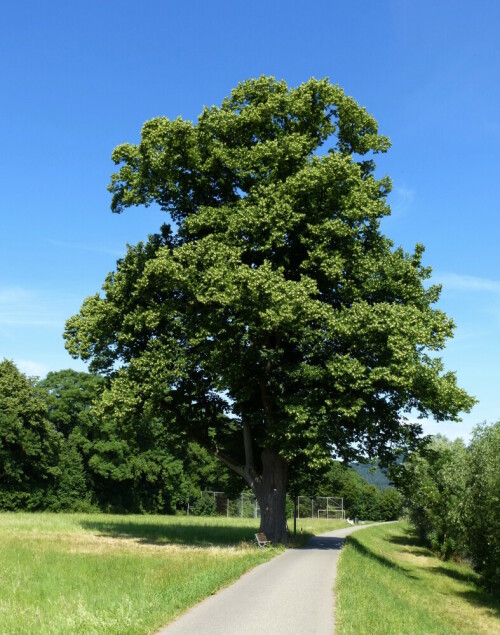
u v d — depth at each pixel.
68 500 78.56
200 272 26.88
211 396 32.44
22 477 70.88
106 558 20.53
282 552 25.50
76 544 26.39
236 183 30.22
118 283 29.80
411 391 27.58
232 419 33.44
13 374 70.44
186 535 34.66
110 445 81.00
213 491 101.38
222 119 29.20
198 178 30.30
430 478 38.31
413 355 26.20
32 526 37.66
